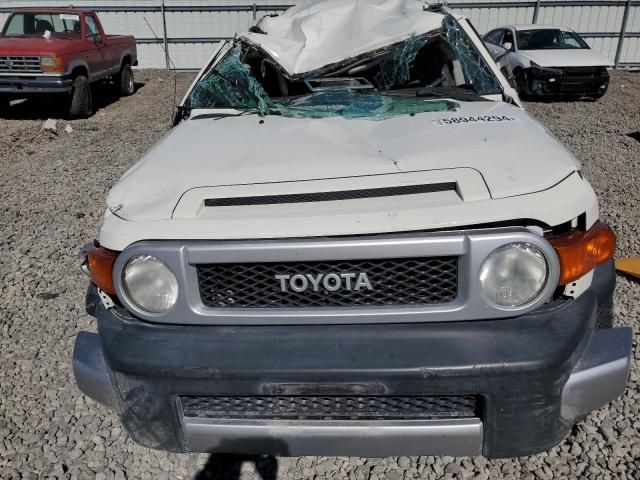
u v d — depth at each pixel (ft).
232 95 9.78
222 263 5.90
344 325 5.97
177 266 5.93
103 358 6.66
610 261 6.91
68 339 10.91
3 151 26.84
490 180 6.20
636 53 58.39
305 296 5.97
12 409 8.99
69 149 27.07
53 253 15.08
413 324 5.92
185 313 6.07
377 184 6.21
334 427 6.01
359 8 11.34
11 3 57.88
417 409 6.03
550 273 5.76
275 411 6.19
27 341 10.87
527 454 6.15
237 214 6.12
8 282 13.39
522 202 5.94
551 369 5.66
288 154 7.06
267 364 5.74
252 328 6.08
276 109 9.37
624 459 7.47
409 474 7.45
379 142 7.30
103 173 22.75
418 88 10.27
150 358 5.96
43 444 8.23
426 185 6.21
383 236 5.72
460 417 6.01
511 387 5.69
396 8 11.80
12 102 40.45
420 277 5.84
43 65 32.35
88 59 35.83
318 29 11.29
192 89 10.30
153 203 6.43
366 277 5.83
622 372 6.04
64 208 18.72
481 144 6.98
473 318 5.86
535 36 38.63
